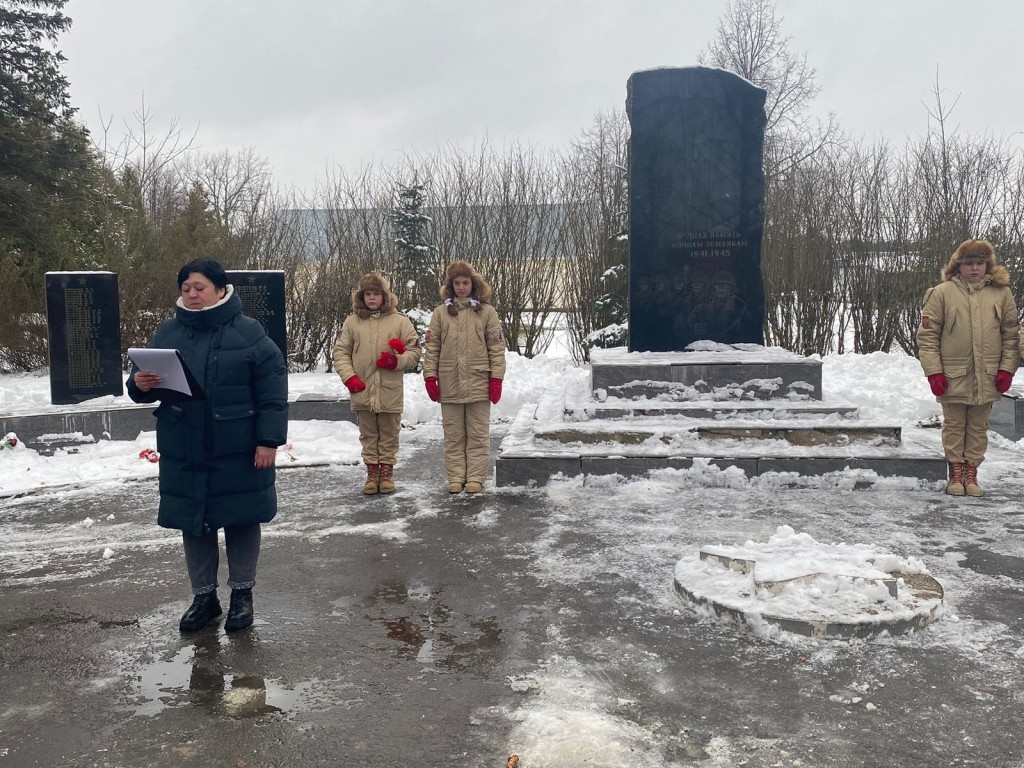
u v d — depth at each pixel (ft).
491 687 11.27
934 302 21.48
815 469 22.35
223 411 13.19
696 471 22.67
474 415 23.11
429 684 11.40
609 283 57.21
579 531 18.72
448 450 23.29
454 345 22.82
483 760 9.44
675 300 29.43
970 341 21.08
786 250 58.03
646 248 29.37
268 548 17.99
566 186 62.28
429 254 59.36
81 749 9.86
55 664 12.30
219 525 13.28
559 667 11.85
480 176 62.28
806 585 13.76
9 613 14.44
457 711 10.61
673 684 11.24
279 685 11.46
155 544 18.57
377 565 16.71
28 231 59.57
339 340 23.16
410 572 16.24
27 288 53.21
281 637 13.16
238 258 58.44
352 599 14.83
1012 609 13.74
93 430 30.27
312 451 29.07
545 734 9.95
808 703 10.65
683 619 13.56
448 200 61.82
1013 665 11.68
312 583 15.72
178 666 12.16
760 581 13.65
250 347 13.47
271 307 38.27
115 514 21.24
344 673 11.80
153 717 10.62
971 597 14.29
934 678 11.30
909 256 55.67
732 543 17.57
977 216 54.44
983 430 21.50
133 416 30.96
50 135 66.90
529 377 45.09
